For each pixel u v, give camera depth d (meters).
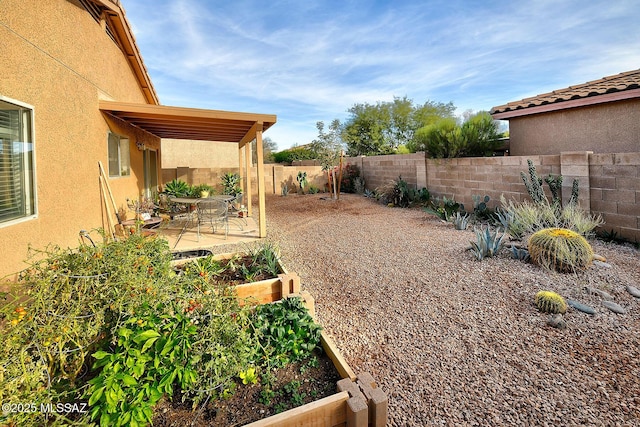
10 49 3.44
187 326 2.12
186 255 5.36
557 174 6.53
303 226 8.33
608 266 4.47
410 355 2.89
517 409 2.24
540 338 3.04
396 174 11.86
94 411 1.71
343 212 10.18
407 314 3.61
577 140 7.48
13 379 1.69
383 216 9.23
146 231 6.60
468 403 2.32
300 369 2.36
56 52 4.41
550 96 8.27
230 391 2.10
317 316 3.61
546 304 3.44
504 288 4.07
